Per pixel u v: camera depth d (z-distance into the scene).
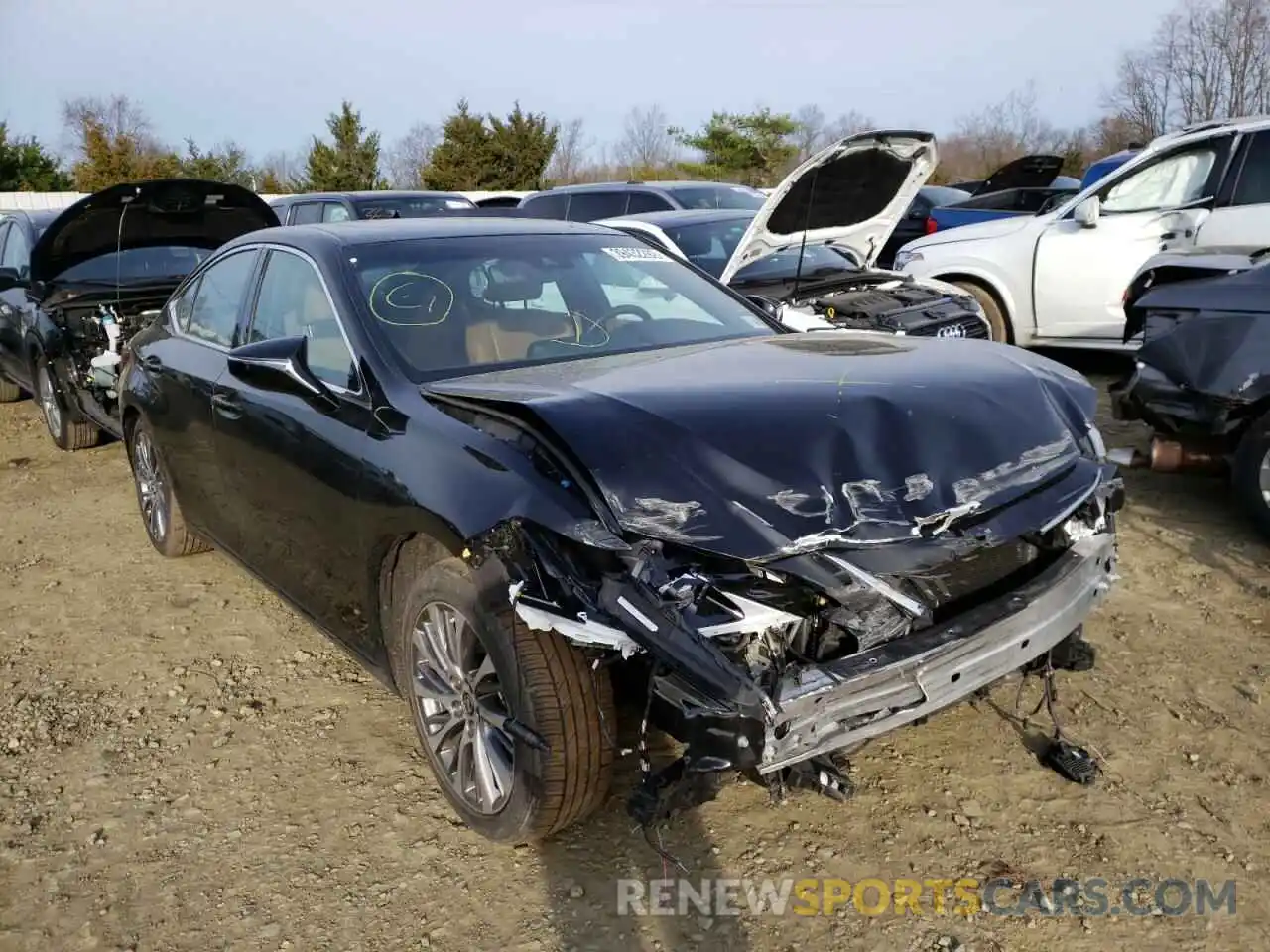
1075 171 32.41
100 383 6.66
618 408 2.63
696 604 2.32
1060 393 3.02
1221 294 4.71
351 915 2.72
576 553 2.45
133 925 2.73
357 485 3.09
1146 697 3.55
